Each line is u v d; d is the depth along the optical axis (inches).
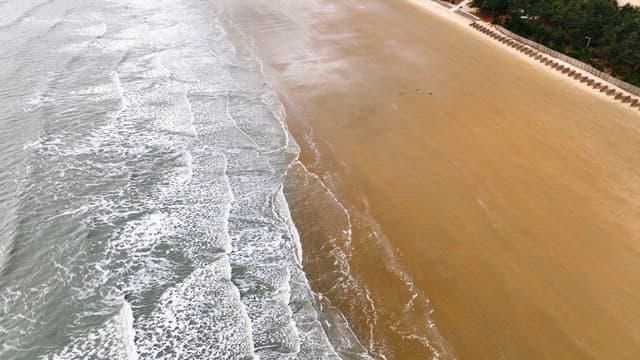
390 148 915.4
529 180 835.4
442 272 662.5
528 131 973.8
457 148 917.2
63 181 763.4
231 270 647.8
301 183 821.2
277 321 586.9
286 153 894.4
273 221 739.4
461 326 591.8
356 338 575.8
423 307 614.2
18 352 528.7
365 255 687.7
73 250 648.4
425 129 975.0
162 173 805.9
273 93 1095.0
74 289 600.4
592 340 576.4
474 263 675.4
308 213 759.7
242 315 587.2
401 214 759.7
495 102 1079.6
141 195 754.2
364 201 786.2
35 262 629.3
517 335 581.6
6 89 998.4
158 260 649.0
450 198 792.3
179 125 938.1
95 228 684.7
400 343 571.2
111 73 1101.7
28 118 906.7
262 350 552.7
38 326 556.7
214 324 573.9
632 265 675.4
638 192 812.0
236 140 917.2
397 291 635.5
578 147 925.8
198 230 701.9
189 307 591.2
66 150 832.3
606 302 622.2
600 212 767.1
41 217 694.5
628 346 570.6
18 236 661.3
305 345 561.3
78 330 553.9
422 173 848.9
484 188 813.9
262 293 621.6
